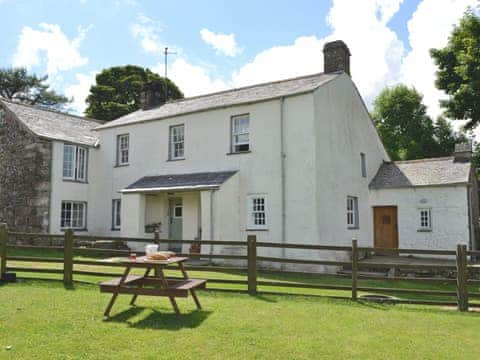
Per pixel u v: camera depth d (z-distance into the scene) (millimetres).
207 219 15203
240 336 5715
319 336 5820
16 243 18203
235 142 16875
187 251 17156
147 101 22469
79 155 19875
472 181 19406
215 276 11828
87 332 5750
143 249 17000
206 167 17266
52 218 18141
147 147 19141
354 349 5312
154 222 18391
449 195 18188
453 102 20438
